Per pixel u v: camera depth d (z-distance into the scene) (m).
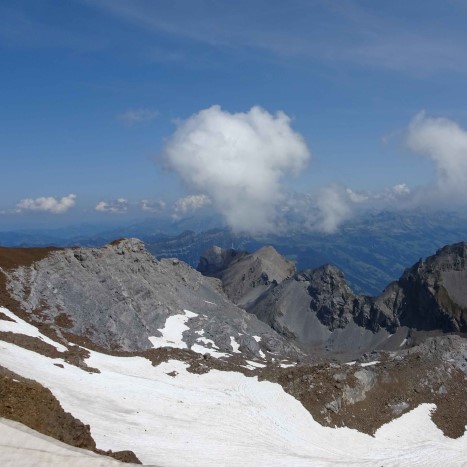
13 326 89.00
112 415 65.31
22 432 26.55
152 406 74.88
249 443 72.06
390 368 125.62
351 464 75.81
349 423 100.50
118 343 115.12
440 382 126.31
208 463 58.53
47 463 23.34
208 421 76.06
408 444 99.44
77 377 75.50
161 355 108.44
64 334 103.19
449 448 100.44
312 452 80.56
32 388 42.22
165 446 60.12
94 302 125.69
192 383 96.75
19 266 123.12
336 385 107.81
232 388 97.69
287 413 93.50
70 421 41.50
